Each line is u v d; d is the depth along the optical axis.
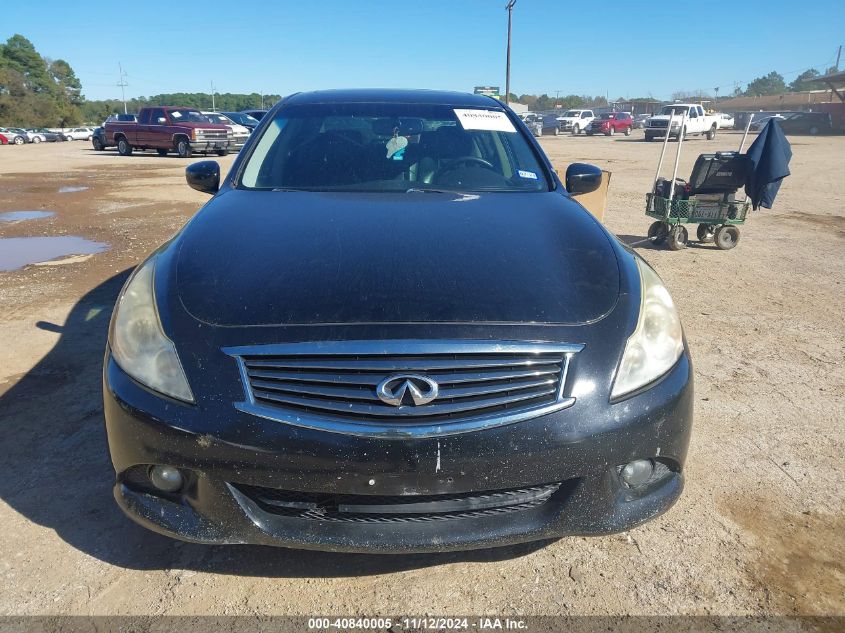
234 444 1.78
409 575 2.13
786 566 2.20
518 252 2.21
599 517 1.91
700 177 7.14
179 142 21.27
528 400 1.83
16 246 6.99
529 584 2.10
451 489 1.79
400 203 2.68
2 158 21.30
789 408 3.34
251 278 2.04
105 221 8.62
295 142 3.25
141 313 2.01
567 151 23.59
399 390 1.77
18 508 2.41
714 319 4.79
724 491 2.61
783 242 7.80
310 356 1.81
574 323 1.93
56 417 3.09
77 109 84.62
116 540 2.26
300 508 1.89
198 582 2.08
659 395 1.93
